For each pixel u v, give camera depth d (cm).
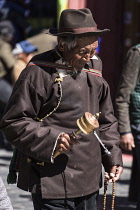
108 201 1399
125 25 2266
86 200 789
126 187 1571
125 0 2264
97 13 2230
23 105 748
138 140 1147
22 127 746
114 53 2252
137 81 1156
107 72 2247
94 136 782
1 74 1923
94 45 752
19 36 2002
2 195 660
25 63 1864
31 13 2445
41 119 765
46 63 764
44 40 1830
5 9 2005
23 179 781
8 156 1934
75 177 767
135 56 1150
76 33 737
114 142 812
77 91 766
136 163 1266
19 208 1316
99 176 797
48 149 739
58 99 757
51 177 762
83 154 771
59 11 2181
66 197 765
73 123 765
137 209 1150
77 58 750
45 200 766
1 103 1919
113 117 822
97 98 791
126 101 1156
